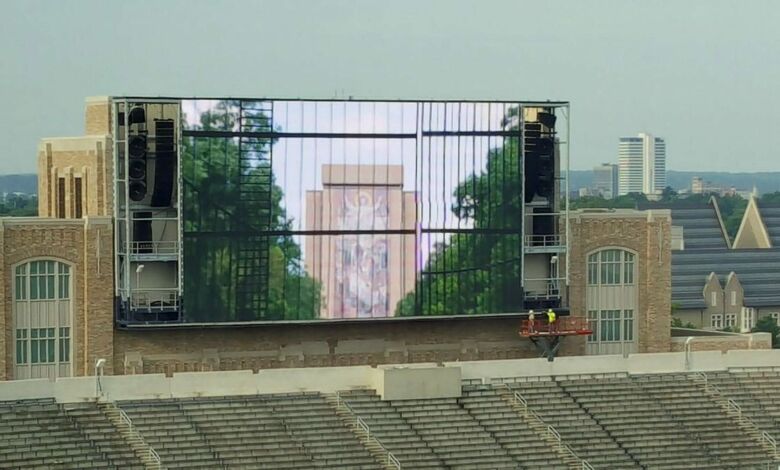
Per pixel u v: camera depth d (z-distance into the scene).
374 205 108.19
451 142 109.44
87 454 90.06
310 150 106.75
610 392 107.69
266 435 95.12
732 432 106.19
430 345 111.38
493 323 112.88
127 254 103.56
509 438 100.62
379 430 98.19
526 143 113.25
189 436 93.56
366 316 108.25
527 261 113.88
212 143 104.81
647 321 118.00
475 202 110.12
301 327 108.25
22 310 102.06
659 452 102.81
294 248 106.69
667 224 118.31
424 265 109.25
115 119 103.62
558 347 114.31
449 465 96.94
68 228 103.12
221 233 105.19
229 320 105.56
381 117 108.06
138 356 104.81
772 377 113.25
